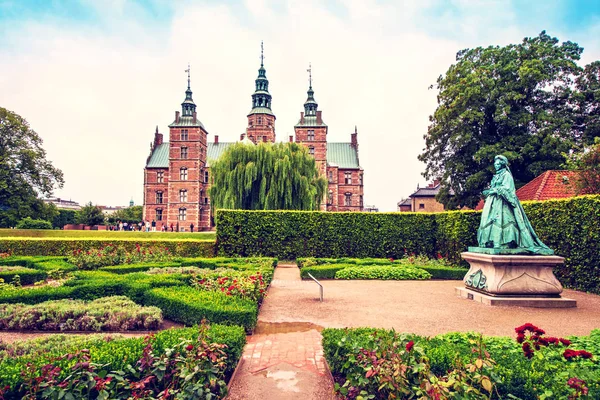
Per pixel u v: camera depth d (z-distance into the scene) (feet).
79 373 10.80
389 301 31.91
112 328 22.45
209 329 16.80
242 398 14.24
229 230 64.54
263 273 38.14
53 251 62.23
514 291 29.81
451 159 86.58
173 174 169.48
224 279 30.53
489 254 31.09
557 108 79.56
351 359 12.97
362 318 26.21
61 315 22.45
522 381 11.48
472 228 51.03
